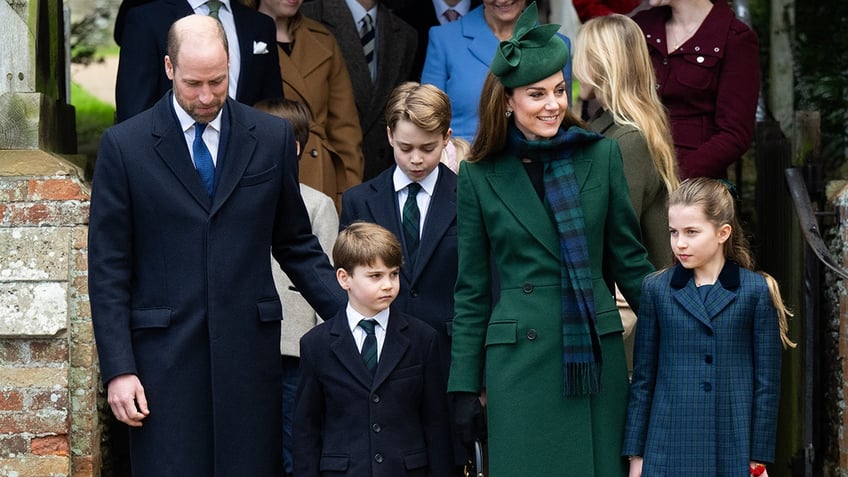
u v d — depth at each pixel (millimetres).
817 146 24703
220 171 17344
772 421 16672
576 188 16859
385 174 20547
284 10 25125
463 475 19422
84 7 49094
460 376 17422
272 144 17734
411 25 30203
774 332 16797
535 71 16625
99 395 23047
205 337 17172
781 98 36344
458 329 17547
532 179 17141
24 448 21516
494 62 16766
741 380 16750
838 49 37094
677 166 19984
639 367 17203
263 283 17562
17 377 21531
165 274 17188
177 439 17078
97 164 17344
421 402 18281
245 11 23859
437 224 19953
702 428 16688
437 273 19781
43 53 23219
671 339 16953
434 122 19609
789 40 36406
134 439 17266
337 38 27781
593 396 16891
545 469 16781
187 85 16766
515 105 16891
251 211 17406
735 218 17125
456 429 17422
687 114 23562
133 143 17219
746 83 23344
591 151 17141
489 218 17156
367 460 17688
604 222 17141
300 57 25500
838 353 22781
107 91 48812
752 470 16828
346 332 18016
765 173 26453
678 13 23766
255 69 23625
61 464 21531
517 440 16828
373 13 28203
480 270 17531
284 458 21391
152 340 17156
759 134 26953
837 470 22766
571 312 16672
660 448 16797
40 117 22172
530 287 16953
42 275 21547
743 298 16812
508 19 25375
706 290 16953
